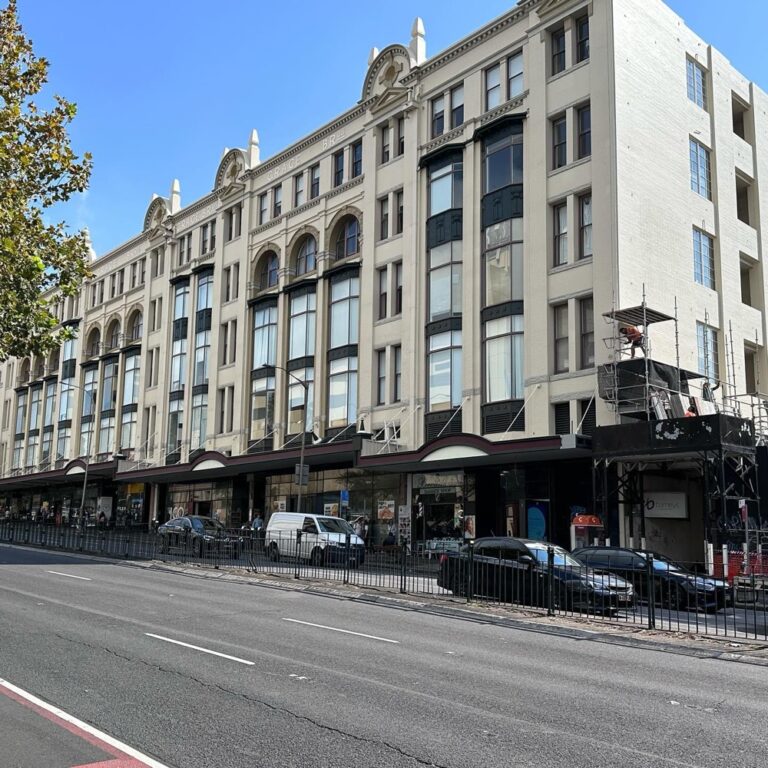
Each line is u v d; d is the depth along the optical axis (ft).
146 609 48.11
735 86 113.80
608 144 89.15
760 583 58.18
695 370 95.40
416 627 45.39
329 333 125.18
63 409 205.05
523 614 51.39
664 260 93.09
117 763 19.12
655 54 97.81
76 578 67.26
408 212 112.88
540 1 98.58
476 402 97.96
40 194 55.26
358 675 30.25
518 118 98.53
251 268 144.56
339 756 20.20
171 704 24.94
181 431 156.25
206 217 160.15
